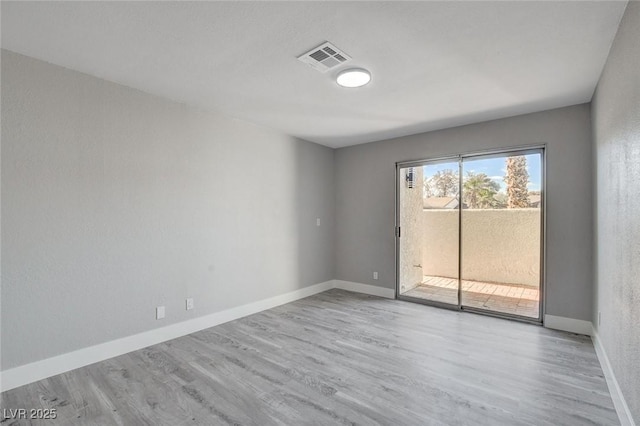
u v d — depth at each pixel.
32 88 2.33
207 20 1.90
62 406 2.03
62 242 2.47
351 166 5.21
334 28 1.99
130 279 2.87
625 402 1.86
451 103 3.29
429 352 2.83
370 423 1.87
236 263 3.82
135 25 1.95
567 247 3.35
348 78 2.65
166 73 2.62
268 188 4.24
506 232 3.87
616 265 2.12
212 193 3.56
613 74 2.13
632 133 1.72
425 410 1.99
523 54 2.29
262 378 2.38
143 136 2.96
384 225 4.83
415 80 2.73
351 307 4.27
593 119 3.03
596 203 2.91
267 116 3.73
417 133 4.46
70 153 2.51
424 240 4.55
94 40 2.12
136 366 2.57
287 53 2.30
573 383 2.29
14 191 2.25
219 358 2.72
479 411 1.97
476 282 4.09
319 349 2.91
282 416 1.94
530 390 2.21
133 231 2.89
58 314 2.44
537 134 3.53
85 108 2.60
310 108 3.45
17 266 2.26
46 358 2.38
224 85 2.85
